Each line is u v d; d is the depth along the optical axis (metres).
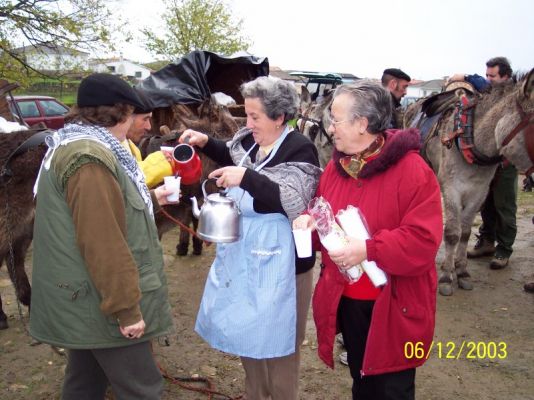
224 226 2.28
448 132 5.01
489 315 4.55
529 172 4.46
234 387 3.44
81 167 1.90
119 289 1.90
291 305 2.34
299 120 8.12
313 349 3.95
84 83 2.10
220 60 6.88
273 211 2.35
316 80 15.83
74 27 11.99
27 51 12.84
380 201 2.09
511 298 4.93
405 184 2.03
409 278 2.10
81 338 2.00
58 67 13.03
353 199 2.17
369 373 2.10
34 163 3.78
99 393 2.40
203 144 2.96
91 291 1.98
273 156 2.38
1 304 4.21
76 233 1.91
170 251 6.15
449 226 4.99
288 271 2.34
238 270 2.36
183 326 4.30
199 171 2.93
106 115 2.10
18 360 3.74
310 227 2.17
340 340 3.93
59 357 3.79
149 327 2.13
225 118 5.10
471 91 5.07
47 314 2.02
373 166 2.05
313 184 2.35
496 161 4.72
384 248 1.97
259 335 2.28
